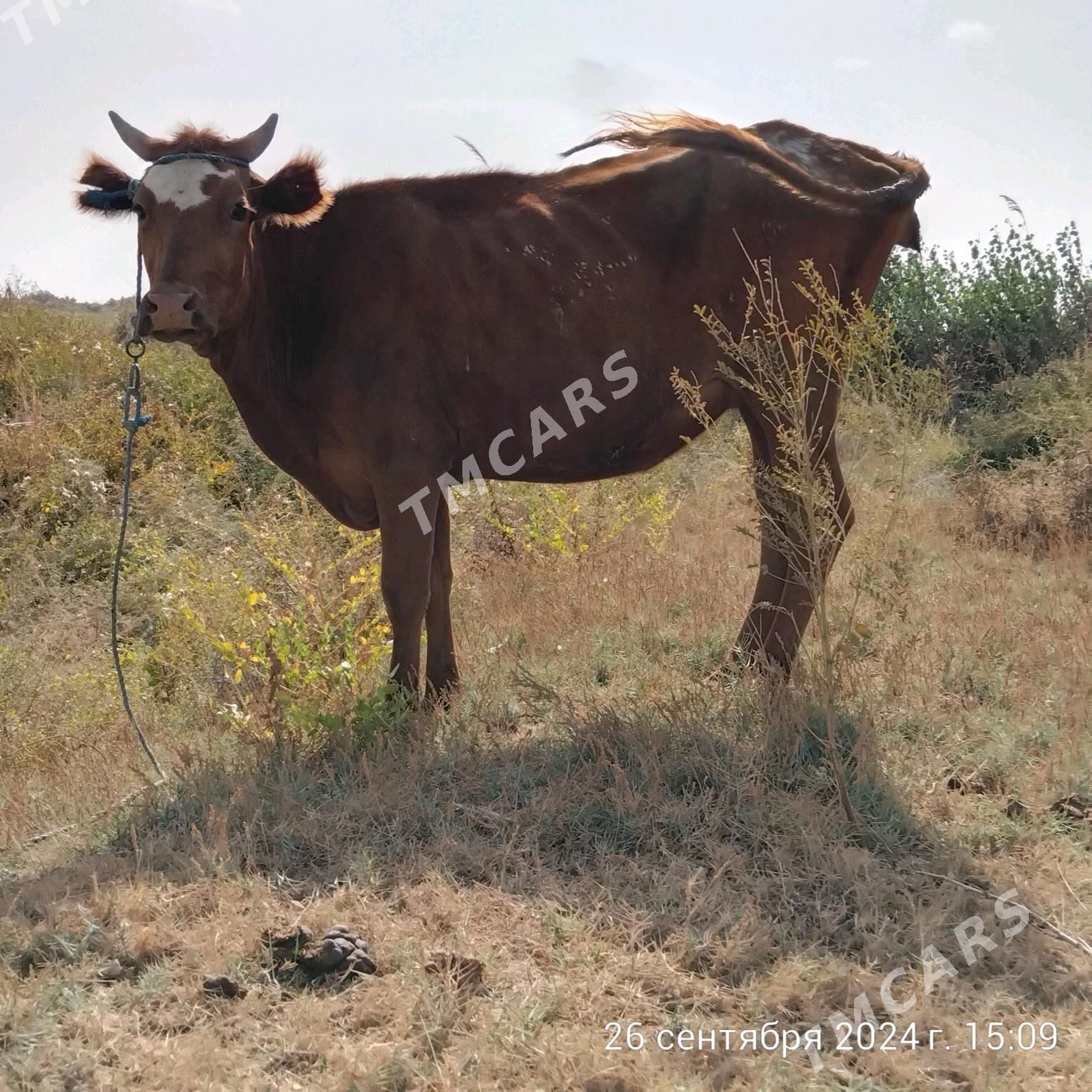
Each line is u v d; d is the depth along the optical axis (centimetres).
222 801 443
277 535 699
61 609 842
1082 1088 294
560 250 520
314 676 547
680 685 555
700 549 871
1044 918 371
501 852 408
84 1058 303
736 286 539
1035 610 661
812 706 491
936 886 392
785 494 539
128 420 509
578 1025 320
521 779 462
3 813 479
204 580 709
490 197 529
